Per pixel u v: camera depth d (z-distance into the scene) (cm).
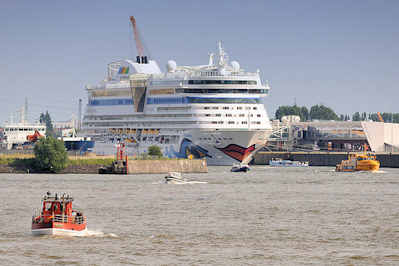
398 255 9812
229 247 10456
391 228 12481
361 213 14862
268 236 11538
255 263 9231
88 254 9744
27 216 13962
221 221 13412
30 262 9175
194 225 12812
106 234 11575
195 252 10012
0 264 9038
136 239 11106
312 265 9125
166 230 12106
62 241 10781
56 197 11431
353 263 9256
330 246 10575
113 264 9094
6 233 11556
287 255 9819
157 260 9381
